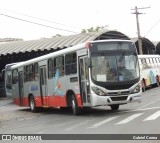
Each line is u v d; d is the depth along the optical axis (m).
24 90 25.52
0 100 40.09
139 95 17.72
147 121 14.05
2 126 17.78
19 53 40.41
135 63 17.89
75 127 14.31
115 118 15.92
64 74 19.50
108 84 17.08
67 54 19.16
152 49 55.62
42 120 18.72
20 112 25.00
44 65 22.03
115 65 17.41
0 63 45.84
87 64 17.25
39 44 40.16
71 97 19.17
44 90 22.28
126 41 17.94
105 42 17.55
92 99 17.08
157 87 37.72
